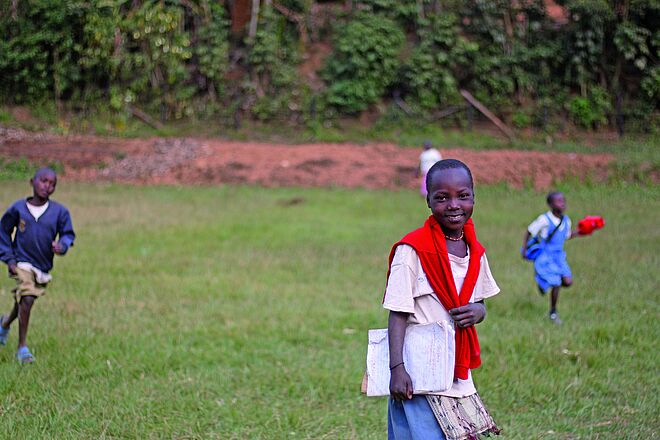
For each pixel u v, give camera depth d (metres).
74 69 22.81
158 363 5.84
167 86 23.38
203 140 21.69
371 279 9.48
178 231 12.61
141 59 22.98
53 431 4.47
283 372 5.75
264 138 22.42
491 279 3.25
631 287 8.98
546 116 23.58
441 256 3.05
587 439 4.49
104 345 6.27
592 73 24.33
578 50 23.97
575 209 15.59
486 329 7.10
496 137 23.06
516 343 6.55
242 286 8.87
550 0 25.70
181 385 5.41
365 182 19.16
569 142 22.72
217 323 7.16
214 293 8.46
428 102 23.73
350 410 5.05
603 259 10.69
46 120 22.33
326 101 23.81
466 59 24.12
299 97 23.92
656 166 19.31
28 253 5.79
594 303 8.16
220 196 17.03
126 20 22.98
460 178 3.05
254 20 24.31
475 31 24.59
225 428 4.68
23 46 22.62
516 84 24.41
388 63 23.83
